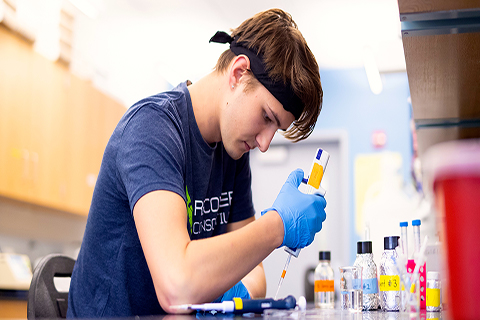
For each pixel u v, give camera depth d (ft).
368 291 4.22
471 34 3.03
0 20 11.60
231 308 2.98
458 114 4.67
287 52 3.85
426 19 3.01
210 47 15.70
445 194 1.54
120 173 3.55
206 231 4.55
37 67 12.80
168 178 3.34
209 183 4.54
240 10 13.55
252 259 3.19
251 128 3.93
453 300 1.53
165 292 2.97
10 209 12.76
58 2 13.14
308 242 3.62
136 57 16.65
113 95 16.37
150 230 3.12
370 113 16.47
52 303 4.09
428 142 5.50
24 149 12.26
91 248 3.89
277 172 17.38
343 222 15.98
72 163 13.99
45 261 4.22
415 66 3.57
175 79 16.96
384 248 4.32
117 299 3.78
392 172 15.85
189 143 4.13
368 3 12.54
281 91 3.82
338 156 16.84
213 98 4.21
